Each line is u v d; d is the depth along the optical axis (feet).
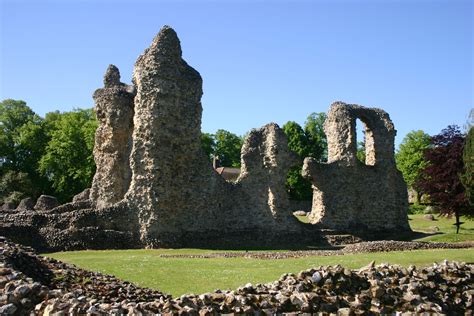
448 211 143.74
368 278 39.81
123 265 68.85
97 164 121.80
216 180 117.08
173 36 113.29
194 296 35.32
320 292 37.27
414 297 38.29
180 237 108.17
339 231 126.21
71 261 74.02
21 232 98.07
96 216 103.50
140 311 32.45
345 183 133.90
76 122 231.91
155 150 108.47
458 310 41.65
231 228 117.50
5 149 238.89
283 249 109.40
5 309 32.76
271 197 120.67
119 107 119.24
